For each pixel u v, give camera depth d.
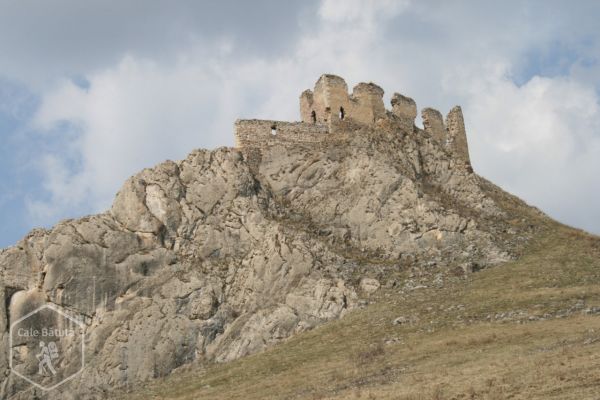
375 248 74.69
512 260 69.50
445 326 58.09
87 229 72.06
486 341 52.97
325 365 55.88
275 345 64.62
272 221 74.44
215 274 71.31
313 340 62.31
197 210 75.00
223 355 65.56
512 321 56.34
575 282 61.53
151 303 69.25
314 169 80.69
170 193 74.94
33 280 70.56
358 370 52.59
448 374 46.41
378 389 46.03
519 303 59.09
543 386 40.44
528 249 71.56
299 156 81.94
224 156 78.75
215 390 57.16
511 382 41.94
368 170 78.75
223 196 76.19
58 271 70.06
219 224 74.38
